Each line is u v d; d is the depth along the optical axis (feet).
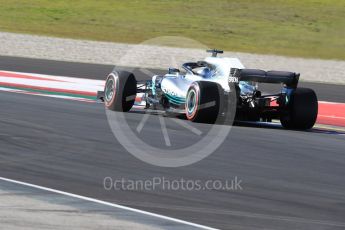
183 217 71.61
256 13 516.73
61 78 236.84
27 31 414.00
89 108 157.89
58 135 119.24
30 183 83.87
